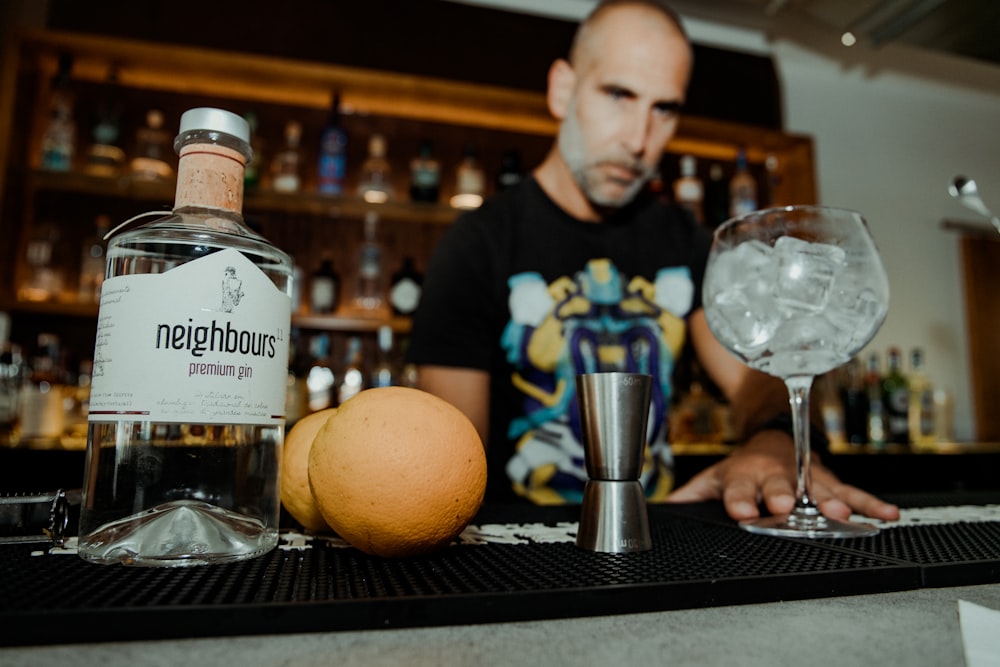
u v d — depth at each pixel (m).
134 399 0.39
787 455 0.78
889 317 2.93
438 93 2.17
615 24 1.28
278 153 2.19
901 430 2.49
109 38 1.90
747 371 1.14
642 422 0.45
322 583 0.34
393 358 2.20
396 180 2.30
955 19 2.07
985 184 3.17
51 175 1.85
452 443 0.41
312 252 2.17
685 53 1.31
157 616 0.28
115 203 2.01
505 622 0.31
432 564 0.39
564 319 1.29
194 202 0.45
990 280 3.05
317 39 2.30
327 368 2.08
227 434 0.47
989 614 0.33
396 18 2.39
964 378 2.96
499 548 0.45
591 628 0.31
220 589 0.32
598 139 1.28
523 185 1.42
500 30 2.48
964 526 0.56
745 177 2.47
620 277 1.34
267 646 0.28
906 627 0.31
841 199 2.94
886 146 3.05
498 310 1.30
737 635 0.30
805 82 2.97
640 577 0.36
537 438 1.25
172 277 0.40
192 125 0.45
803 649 0.28
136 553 0.39
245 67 2.01
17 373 1.84
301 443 0.48
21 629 0.27
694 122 2.37
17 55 1.86
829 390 2.44
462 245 1.32
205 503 0.45
